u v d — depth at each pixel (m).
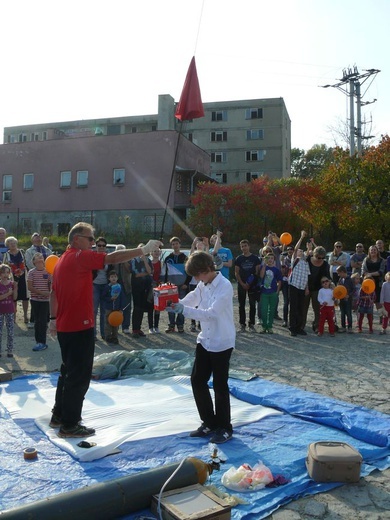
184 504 3.40
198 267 4.85
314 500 3.81
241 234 28.77
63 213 35.94
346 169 31.17
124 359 7.46
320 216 31.25
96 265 4.75
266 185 29.16
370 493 3.92
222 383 4.84
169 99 41.28
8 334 8.55
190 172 34.75
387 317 11.08
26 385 6.70
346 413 5.39
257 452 4.56
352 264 13.45
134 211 34.22
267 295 10.89
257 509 3.62
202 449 4.62
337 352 9.10
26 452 4.40
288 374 7.48
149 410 5.65
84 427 4.89
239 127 51.19
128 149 34.44
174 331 11.16
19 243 31.48
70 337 4.80
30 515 3.10
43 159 36.50
